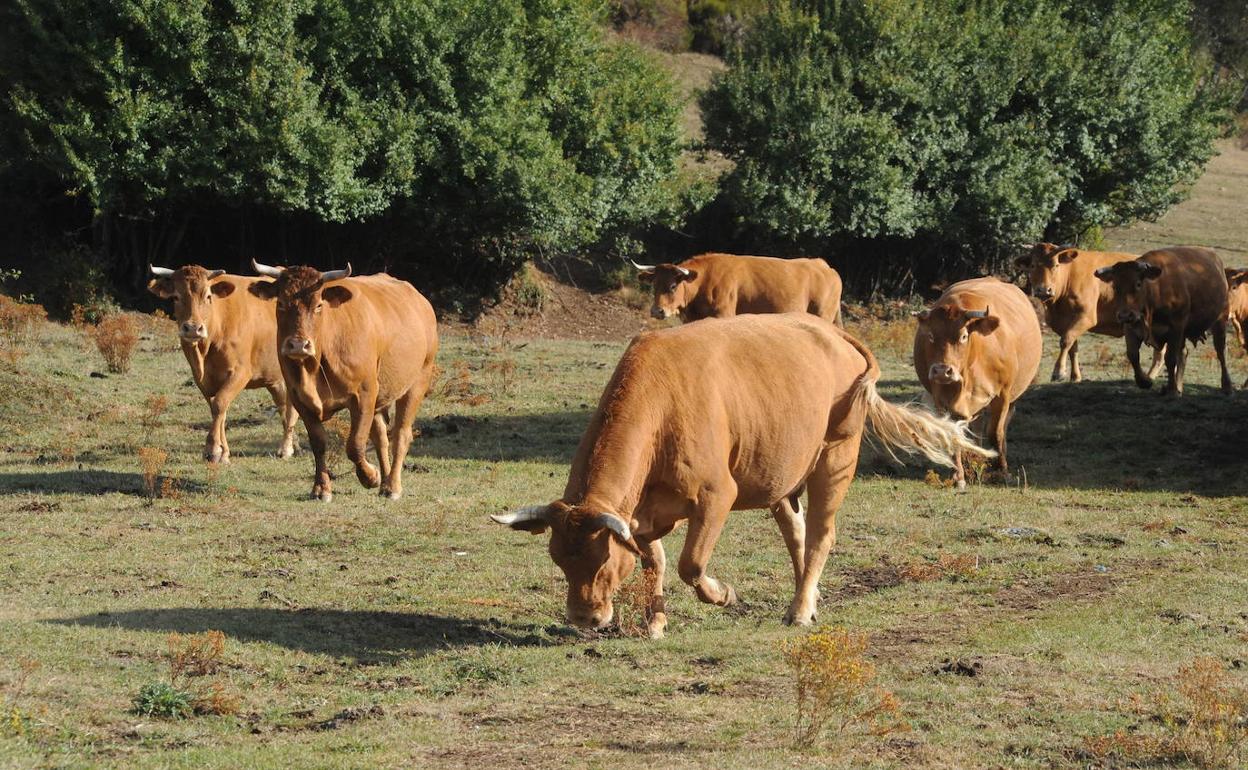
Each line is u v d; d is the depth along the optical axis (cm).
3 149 3238
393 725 747
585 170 3772
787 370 938
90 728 710
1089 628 1009
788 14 4297
